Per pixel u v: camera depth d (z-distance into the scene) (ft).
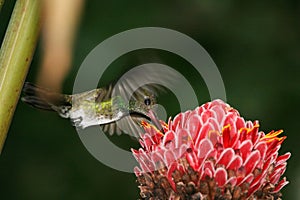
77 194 31.17
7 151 31.55
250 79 31.96
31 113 31.53
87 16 29.86
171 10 31.71
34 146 31.55
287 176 31.01
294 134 31.50
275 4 32.65
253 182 12.84
